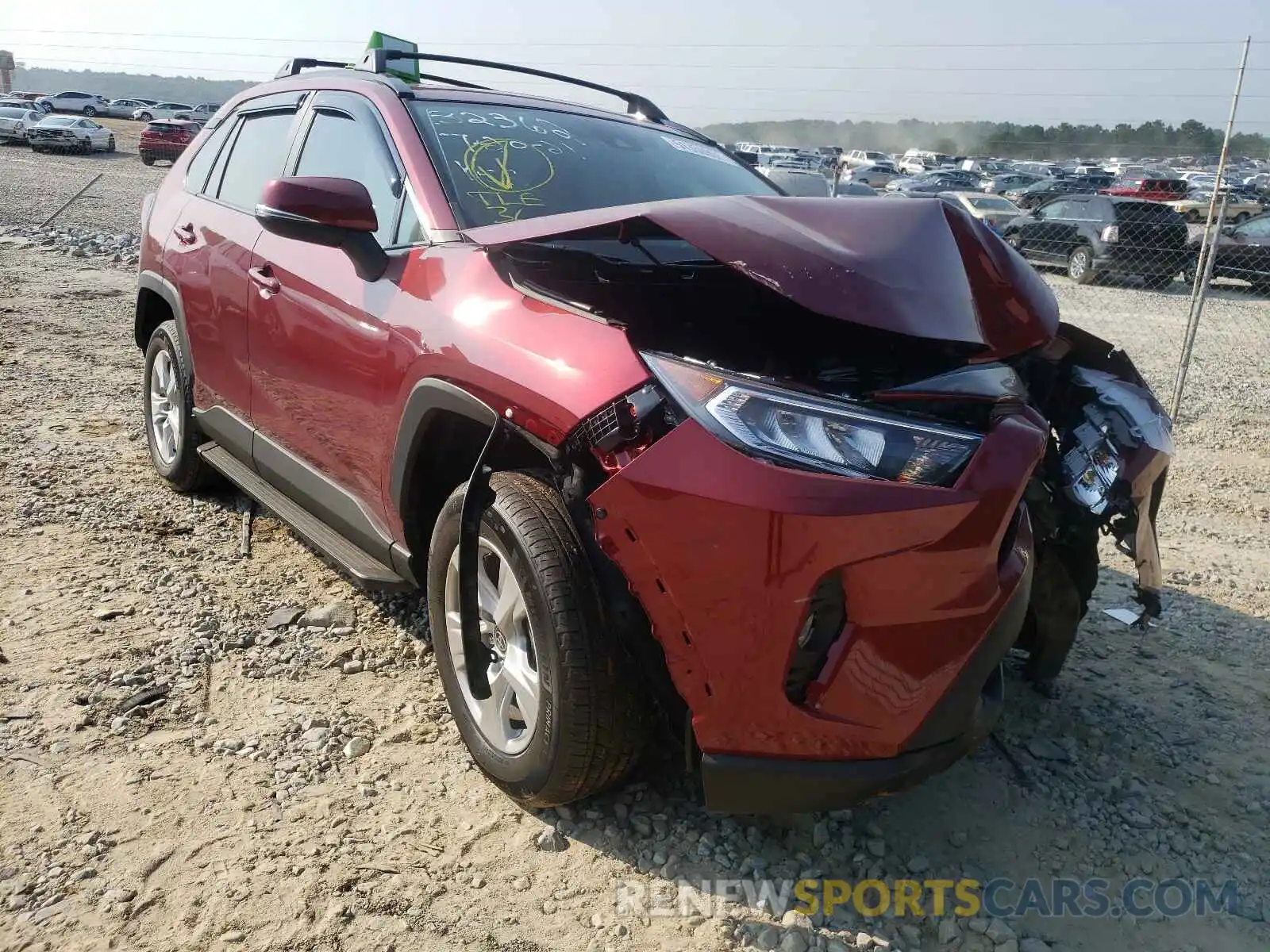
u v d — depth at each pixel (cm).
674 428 207
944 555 202
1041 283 267
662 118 416
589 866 236
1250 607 408
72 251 1211
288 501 361
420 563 288
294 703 296
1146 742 305
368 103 339
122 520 418
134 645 319
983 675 217
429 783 263
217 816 245
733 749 212
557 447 225
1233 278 1694
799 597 199
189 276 406
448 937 213
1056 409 291
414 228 294
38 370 654
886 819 261
